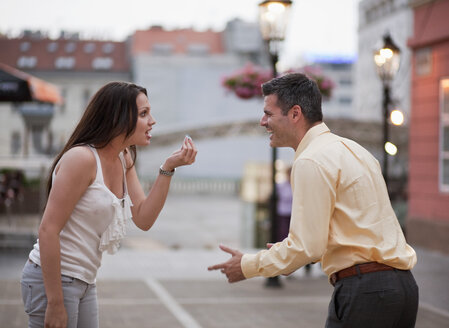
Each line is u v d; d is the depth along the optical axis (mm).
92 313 2984
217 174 50875
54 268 2752
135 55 61812
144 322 6285
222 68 60500
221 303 7270
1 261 9727
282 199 9812
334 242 2871
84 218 2869
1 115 50594
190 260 10555
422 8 12141
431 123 11938
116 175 3020
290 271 2861
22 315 6352
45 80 63438
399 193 18344
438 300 7531
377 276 2822
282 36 8375
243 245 14336
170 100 59312
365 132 29984
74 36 67000
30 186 16344
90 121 2914
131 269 9531
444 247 11320
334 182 2836
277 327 6199
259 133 35812
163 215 26422
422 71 12234
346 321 2857
